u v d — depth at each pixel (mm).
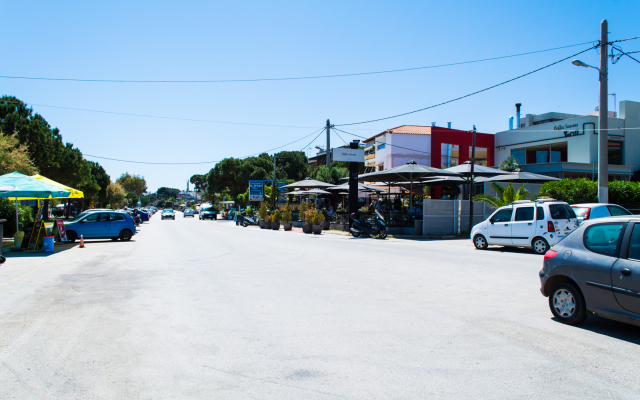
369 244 17578
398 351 4430
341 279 8719
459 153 39969
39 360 4207
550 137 34312
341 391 3494
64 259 12703
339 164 55344
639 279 4551
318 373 3877
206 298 7008
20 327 5340
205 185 117125
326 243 18141
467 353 4359
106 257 13211
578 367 3973
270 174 62250
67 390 3521
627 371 3869
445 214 22469
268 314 5945
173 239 21188
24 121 28109
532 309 6109
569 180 21234
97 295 7293
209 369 3984
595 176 30906
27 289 7848
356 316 5805
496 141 39969
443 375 3809
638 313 4578
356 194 23828
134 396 3414
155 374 3865
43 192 14266
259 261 11836
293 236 23203
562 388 3523
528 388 3525
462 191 32969
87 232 19359
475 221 23172
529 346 4555
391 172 22344
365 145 54000
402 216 23266
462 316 5750
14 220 19703
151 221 52188
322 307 6320
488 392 3455
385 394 3430
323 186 30297
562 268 5414
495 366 4004
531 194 28391
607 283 4879
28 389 3539
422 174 23656
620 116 32844
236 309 6242
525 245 13578
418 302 6586
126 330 5227
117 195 70562
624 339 4777
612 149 32688
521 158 37188
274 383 3664
